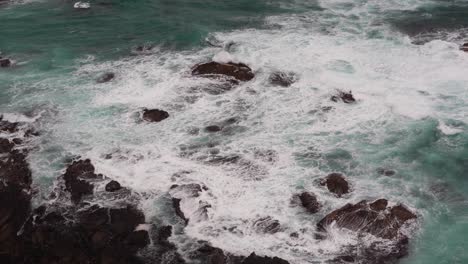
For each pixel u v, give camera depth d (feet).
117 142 76.07
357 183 67.72
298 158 72.28
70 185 68.08
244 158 72.33
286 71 92.38
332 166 70.74
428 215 62.59
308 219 62.23
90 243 59.31
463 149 73.51
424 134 76.48
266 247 58.90
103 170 70.38
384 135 76.64
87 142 76.23
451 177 68.80
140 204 65.00
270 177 68.80
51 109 84.17
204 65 92.73
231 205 64.54
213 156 72.90
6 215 63.98
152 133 77.92
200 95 86.63
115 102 85.61
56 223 62.75
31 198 66.64
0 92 89.10
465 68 92.17
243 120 80.53
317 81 89.35
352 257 57.67
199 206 64.28
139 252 58.39
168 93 87.35
